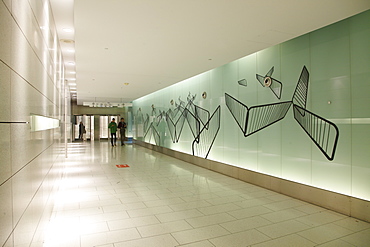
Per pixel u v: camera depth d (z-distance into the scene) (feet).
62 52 21.54
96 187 19.83
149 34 15.16
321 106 15.30
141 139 56.49
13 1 5.42
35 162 8.00
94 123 70.08
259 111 20.58
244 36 15.46
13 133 5.33
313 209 14.67
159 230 11.88
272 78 19.22
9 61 5.05
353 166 13.52
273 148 19.08
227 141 24.76
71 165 30.04
